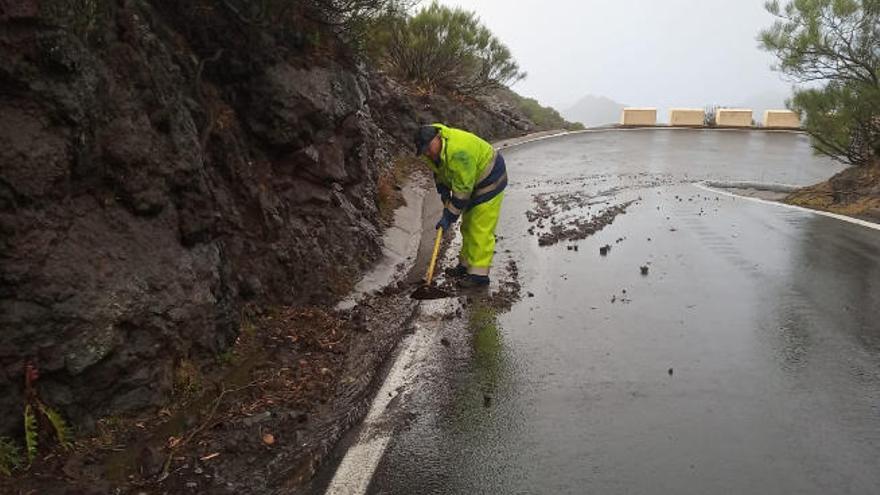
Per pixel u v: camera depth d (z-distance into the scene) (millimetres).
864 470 3473
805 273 7242
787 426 3945
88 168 3705
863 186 12398
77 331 3500
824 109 13016
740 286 6809
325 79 6539
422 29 19828
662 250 8352
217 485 3342
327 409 4223
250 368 4617
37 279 3375
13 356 3283
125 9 4207
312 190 6539
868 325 5594
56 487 3170
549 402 4293
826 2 12961
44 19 3420
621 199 12258
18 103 3377
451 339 5406
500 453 3693
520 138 22859
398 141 14086
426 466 3568
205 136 4949
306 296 5902
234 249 5219
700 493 3305
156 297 3982
